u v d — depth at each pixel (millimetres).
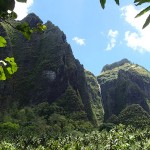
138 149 104062
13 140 191000
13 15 3727
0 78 4277
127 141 108250
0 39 4184
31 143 184375
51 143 160500
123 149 94188
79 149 134000
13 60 4285
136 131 180250
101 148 136500
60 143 166750
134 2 3633
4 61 4254
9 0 3498
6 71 4266
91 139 166125
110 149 96375
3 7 3500
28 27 4168
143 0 3625
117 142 98062
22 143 179625
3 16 3727
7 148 52000
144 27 3598
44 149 153750
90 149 137750
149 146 102500
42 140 197250
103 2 3609
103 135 167125
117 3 3611
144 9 3619
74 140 177875
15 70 4305
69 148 135000
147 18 3592
